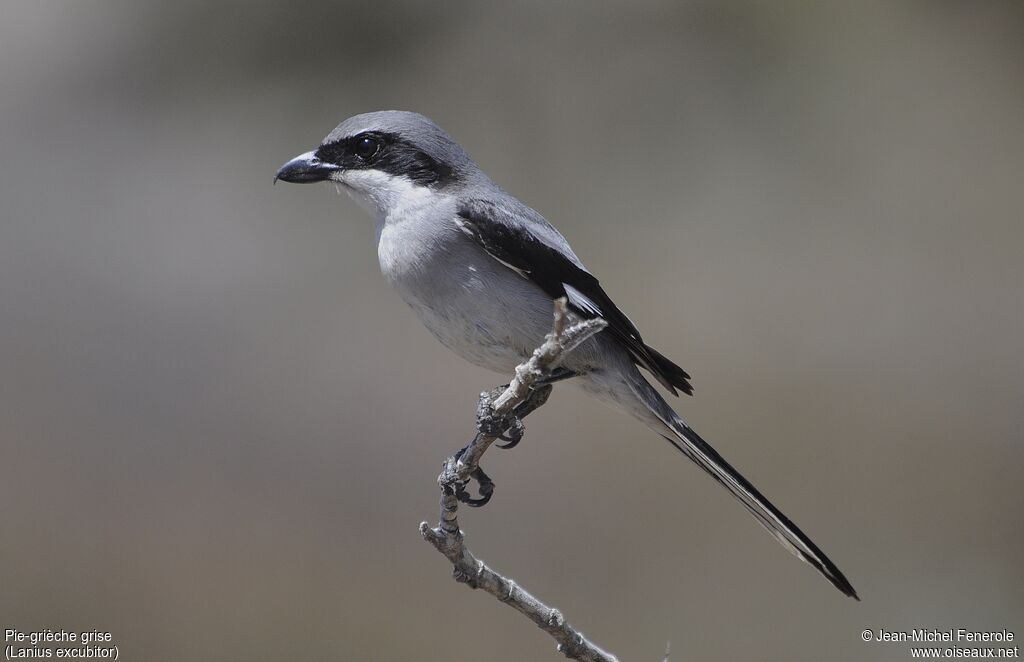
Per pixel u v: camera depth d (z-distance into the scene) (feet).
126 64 63.93
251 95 62.69
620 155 59.21
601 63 62.39
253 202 57.21
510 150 59.06
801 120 61.11
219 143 60.44
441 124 60.03
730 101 61.62
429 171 22.07
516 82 61.52
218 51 63.82
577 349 21.22
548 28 63.77
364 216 56.18
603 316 21.34
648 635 32.94
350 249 54.24
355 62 63.05
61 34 64.95
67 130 61.36
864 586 34.73
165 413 42.34
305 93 62.34
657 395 21.85
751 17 63.52
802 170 59.21
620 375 21.75
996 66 63.31
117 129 61.67
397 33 63.52
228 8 64.08
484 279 21.16
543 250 21.18
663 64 62.54
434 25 63.93
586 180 57.93
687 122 60.70
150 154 60.08
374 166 22.21
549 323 21.13
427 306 21.61
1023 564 34.88
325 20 63.52
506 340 21.39
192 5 64.08
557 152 59.06
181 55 63.87
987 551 35.86
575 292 21.26
